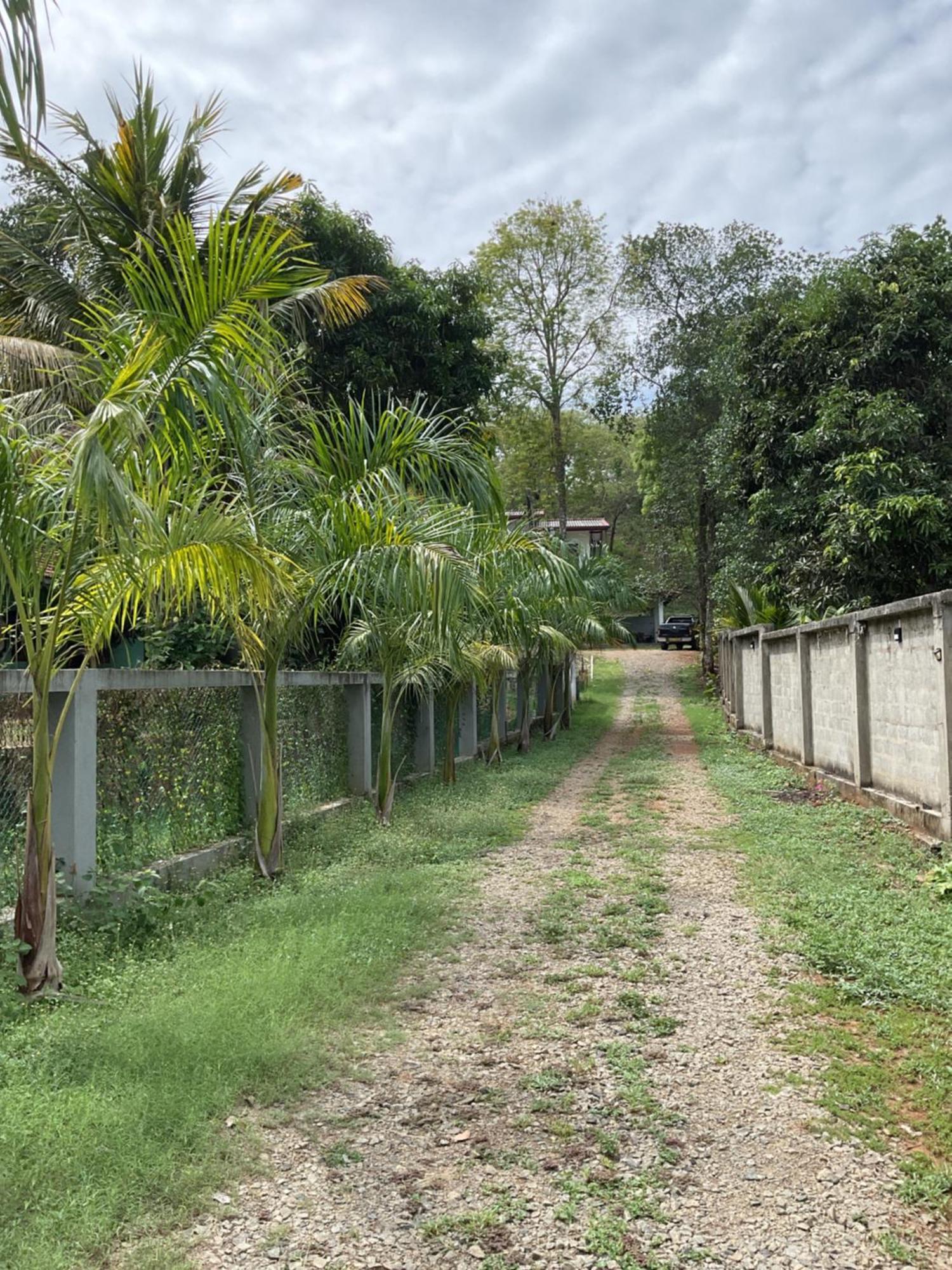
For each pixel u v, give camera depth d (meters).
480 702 15.37
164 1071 3.36
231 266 4.29
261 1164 2.91
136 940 5.23
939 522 12.34
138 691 6.25
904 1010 4.15
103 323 4.35
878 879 6.33
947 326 13.70
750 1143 3.04
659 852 7.52
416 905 5.80
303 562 6.71
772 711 14.49
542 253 33.16
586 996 4.39
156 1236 2.53
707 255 26.70
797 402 15.14
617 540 52.44
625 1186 2.79
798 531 15.09
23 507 4.11
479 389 16.80
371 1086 3.48
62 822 5.39
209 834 7.09
